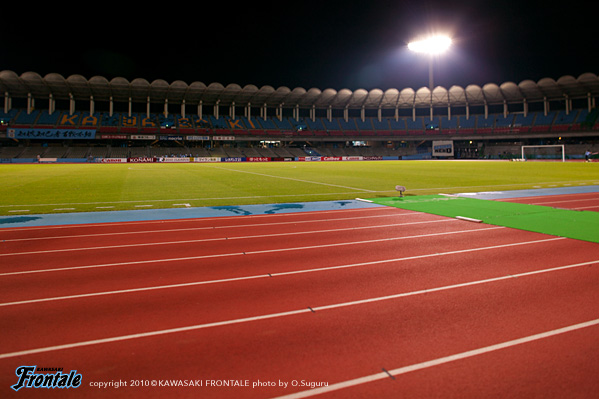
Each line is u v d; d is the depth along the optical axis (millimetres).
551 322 3619
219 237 7367
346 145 71250
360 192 15141
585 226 8180
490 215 9609
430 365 2912
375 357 3037
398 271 5227
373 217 9555
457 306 4020
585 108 60844
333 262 5676
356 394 2576
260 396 2568
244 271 5262
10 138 53406
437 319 3709
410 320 3693
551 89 59000
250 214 10062
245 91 59938
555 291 4418
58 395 2600
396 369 2867
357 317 3777
